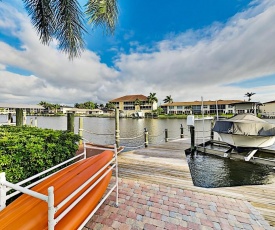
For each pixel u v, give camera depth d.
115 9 3.36
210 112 44.72
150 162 4.21
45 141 2.55
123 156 4.82
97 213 2.00
